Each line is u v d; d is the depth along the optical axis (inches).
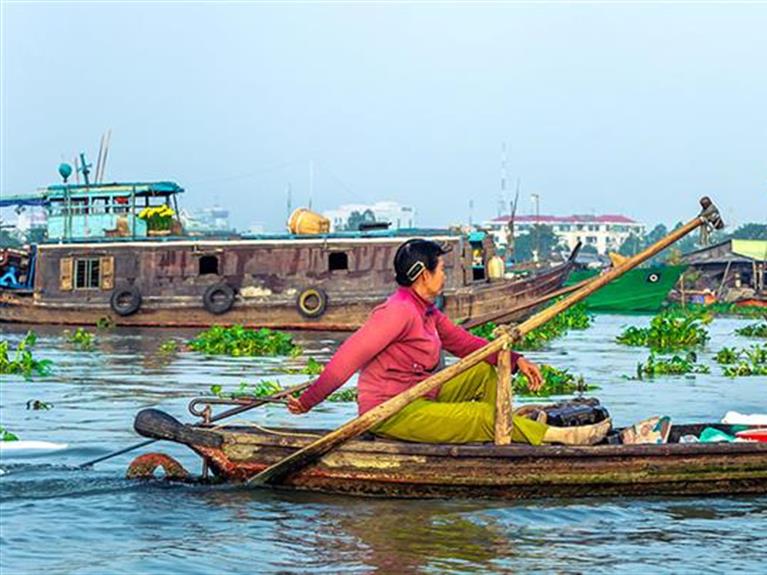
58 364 799.1
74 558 264.2
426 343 334.3
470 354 328.8
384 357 335.0
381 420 321.4
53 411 529.7
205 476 346.6
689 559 271.4
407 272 333.1
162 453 375.6
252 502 322.0
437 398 344.5
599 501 328.5
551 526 300.0
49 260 1290.6
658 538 290.4
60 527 292.2
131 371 748.0
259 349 923.4
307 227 1245.7
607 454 329.1
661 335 1069.1
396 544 279.9
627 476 331.9
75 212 1344.7
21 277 1370.6
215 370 761.6
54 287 1288.1
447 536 288.2
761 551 279.4
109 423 487.8
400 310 329.7
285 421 492.4
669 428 362.0
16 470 365.4
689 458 334.0
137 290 1256.8
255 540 281.7
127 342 1030.4
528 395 617.9
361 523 299.9
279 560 264.5
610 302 1806.1
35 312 1295.5
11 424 483.2
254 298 1225.4
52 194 1347.2
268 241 1221.7
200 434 341.7
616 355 936.9
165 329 1219.9
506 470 327.3
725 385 677.9
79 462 387.2
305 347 995.3
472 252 1288.1
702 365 821.2
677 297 2256.4
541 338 1104.2
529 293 1187.3
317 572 255.0
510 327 331.0
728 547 282.8
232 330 973.8
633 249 7116.1
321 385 329.4
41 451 409.1
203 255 1238.9
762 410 553.0
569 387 645.9
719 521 308.7
